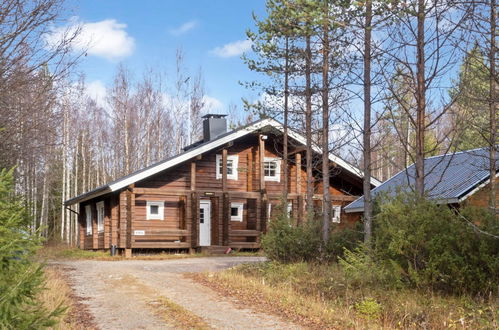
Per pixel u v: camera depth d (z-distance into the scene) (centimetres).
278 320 960
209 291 1276
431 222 1081
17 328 482
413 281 1083
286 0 1247
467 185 1797
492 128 1288
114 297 1188
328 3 1222
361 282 1192
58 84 1175
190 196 2492
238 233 2548
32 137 1190
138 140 4594
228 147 2642
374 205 1534
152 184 2500
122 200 2375
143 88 4666
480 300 982
